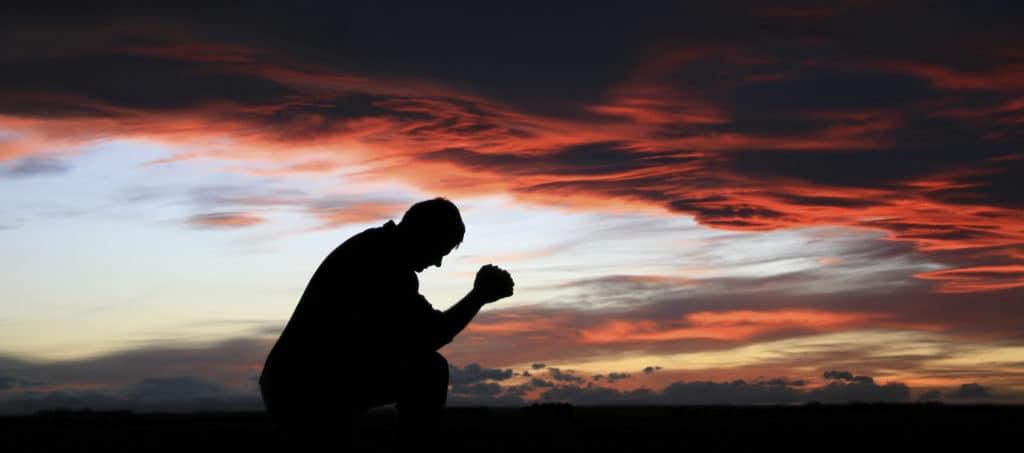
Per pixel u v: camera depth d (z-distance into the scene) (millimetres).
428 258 3775
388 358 3646
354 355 3615
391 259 3709
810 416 11391
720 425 9258
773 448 6578
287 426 3689
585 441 7273
